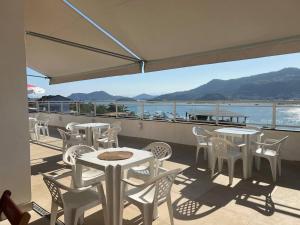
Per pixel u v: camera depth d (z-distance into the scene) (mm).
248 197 3219
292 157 4742
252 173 4195
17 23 2682
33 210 2855
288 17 3574
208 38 4656
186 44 5059
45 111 11281
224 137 4367
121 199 2303
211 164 4246
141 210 2215
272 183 3725
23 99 2764
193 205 2990
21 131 2762
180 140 6469
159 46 5402
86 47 5918
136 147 6469
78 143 5344
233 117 5695
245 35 4270
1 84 2590
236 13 3775
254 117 5344
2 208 1373
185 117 6621
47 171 4410
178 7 3912
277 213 2779
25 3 4254
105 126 5992
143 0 3861
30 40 6082
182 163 4855
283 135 4828
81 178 2605
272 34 4062
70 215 2158
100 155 2695
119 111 8305
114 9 4234
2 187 2643
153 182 2160
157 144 3383
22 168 2787
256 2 3432
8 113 2654
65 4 4277
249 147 3977
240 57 4637
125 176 2729
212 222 2588
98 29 5043
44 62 7926
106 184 2285
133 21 4566
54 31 5293
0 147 2613
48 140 7543
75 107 9852
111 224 2293
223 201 3098
